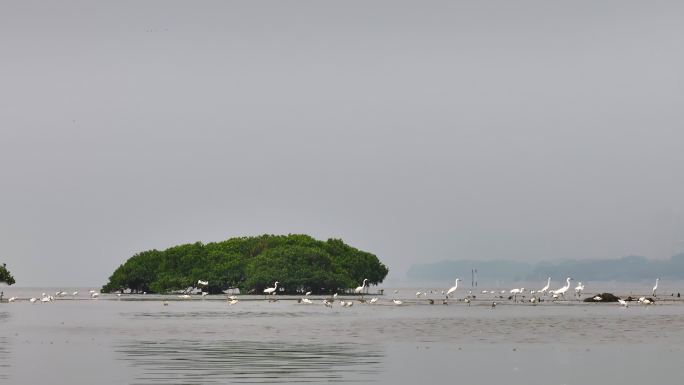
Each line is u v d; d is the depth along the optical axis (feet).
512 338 447.42
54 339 438.81
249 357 362.12
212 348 395.75
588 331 490.08
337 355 369.91
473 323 556.92
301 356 365.40
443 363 346.74
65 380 302.66
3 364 341.21
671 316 631.15
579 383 303.27
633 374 321.93
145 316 637.30
